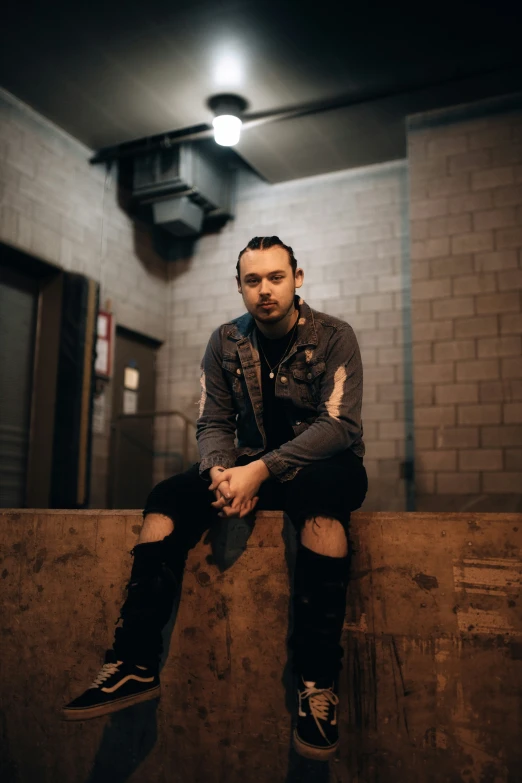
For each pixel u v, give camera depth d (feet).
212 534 4.88
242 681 4.61
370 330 16.99
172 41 12.47
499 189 14.48
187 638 4.81
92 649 5.06
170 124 15.37
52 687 5.14
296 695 4.46
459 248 14.61
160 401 19.39
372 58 13.05
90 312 15.55
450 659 4.17
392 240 17.16
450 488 13.87
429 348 14.51
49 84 13.84
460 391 14.14
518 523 4.19
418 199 15.07
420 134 15.23
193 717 4.71
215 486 4.49
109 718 4.96
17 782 5.13
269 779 4.44
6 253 14.23
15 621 5.36
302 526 4.17
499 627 4.11
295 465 4.48
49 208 15.14
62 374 14.89
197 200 18.13
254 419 5.16
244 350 5.17
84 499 14.82
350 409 4.67
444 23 12.01
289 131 15.81
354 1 11.37
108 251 17.25
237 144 16.47
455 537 4.29
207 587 4.81
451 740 4.09
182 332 19.52
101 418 16.66
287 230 18.45
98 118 15.15
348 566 4.19
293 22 11.91
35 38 12.41
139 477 18.28
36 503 14.49
